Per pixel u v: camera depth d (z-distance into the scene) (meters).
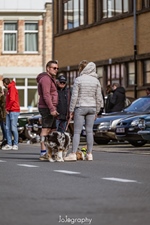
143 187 11.46
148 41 39.25
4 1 58.53
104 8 43.56
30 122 32.16
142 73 39.97
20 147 26.27
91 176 13.46
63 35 48.09
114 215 8.35
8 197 10.20
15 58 58.53
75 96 17.69
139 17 39.97
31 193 10.68
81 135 27.36
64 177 13.26
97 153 21.59
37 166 16.05
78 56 46.25
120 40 41.62
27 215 8.38
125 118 25.42
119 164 16.67
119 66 41.91
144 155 20.41
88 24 44.88
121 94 29.16
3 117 26.06
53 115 17.84
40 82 18.08
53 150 17.61
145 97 27.72
